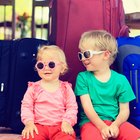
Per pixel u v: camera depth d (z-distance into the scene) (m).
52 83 1.36
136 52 1.47
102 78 1.39
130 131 1.24
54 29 1.50
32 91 1.35
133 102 1.43
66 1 1.48
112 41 1.41
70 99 1.34
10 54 1.54
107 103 1.37
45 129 1.26
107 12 1.50
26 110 1.29
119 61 1.48
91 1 1.49
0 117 1.52
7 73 1.53
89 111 1.32
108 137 1.23
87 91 1.37
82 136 1.24
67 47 1.48
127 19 1.92
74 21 1.48
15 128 1.50
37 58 1.40
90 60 1.37
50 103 1.32
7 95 1.52
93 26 1.49
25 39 1.53
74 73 1.49
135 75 1.44
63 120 1.28
